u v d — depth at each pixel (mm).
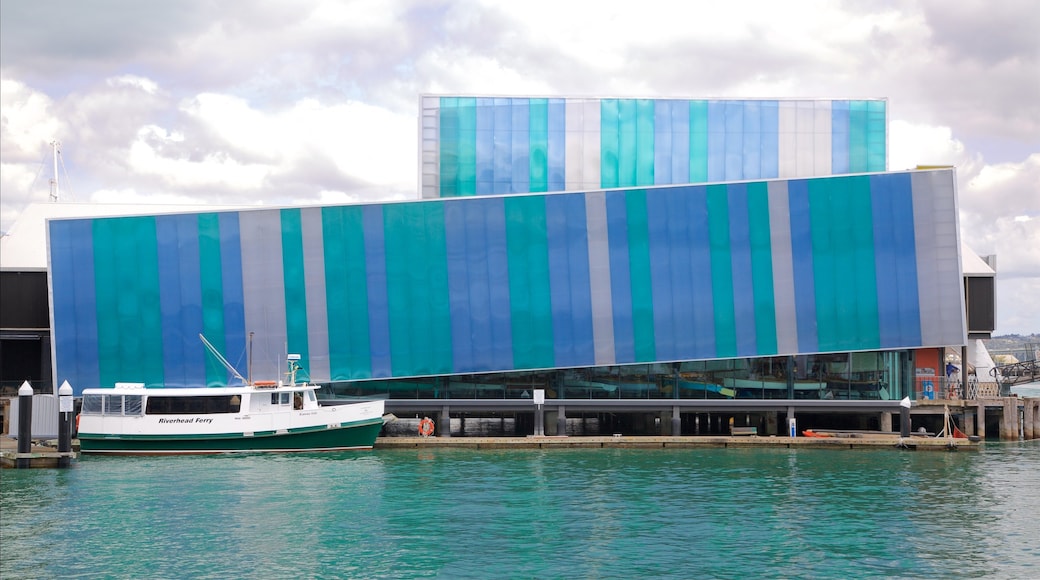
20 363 70688
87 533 36438
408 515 39406
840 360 63156
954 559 33562
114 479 46844
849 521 38688
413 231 61562
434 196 64750
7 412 62156
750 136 65375
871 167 65938
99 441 54906
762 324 61906
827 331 61938
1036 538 36250
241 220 61125
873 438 59625
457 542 35438
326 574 31797
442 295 61656
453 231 61594
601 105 65125
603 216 61719
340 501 41969
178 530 36906
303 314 61281
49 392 66125
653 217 61781
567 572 32062
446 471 49469
